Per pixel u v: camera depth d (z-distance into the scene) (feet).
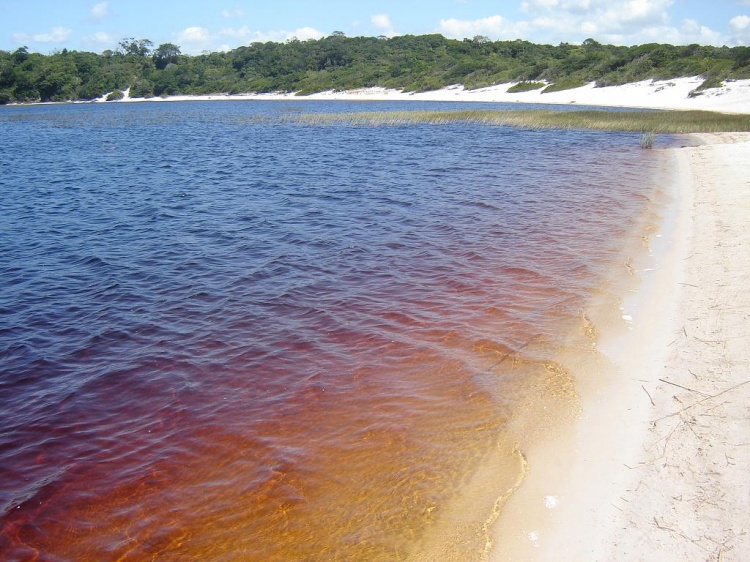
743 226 44.50
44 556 18.04
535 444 21.59
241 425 24.23
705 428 20.70
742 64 210.59
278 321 34.32
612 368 26.37
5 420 25.21
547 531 17.33
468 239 49.01
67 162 106.01
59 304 37.65
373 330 32.58
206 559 17.49
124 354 30.89
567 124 143.43
